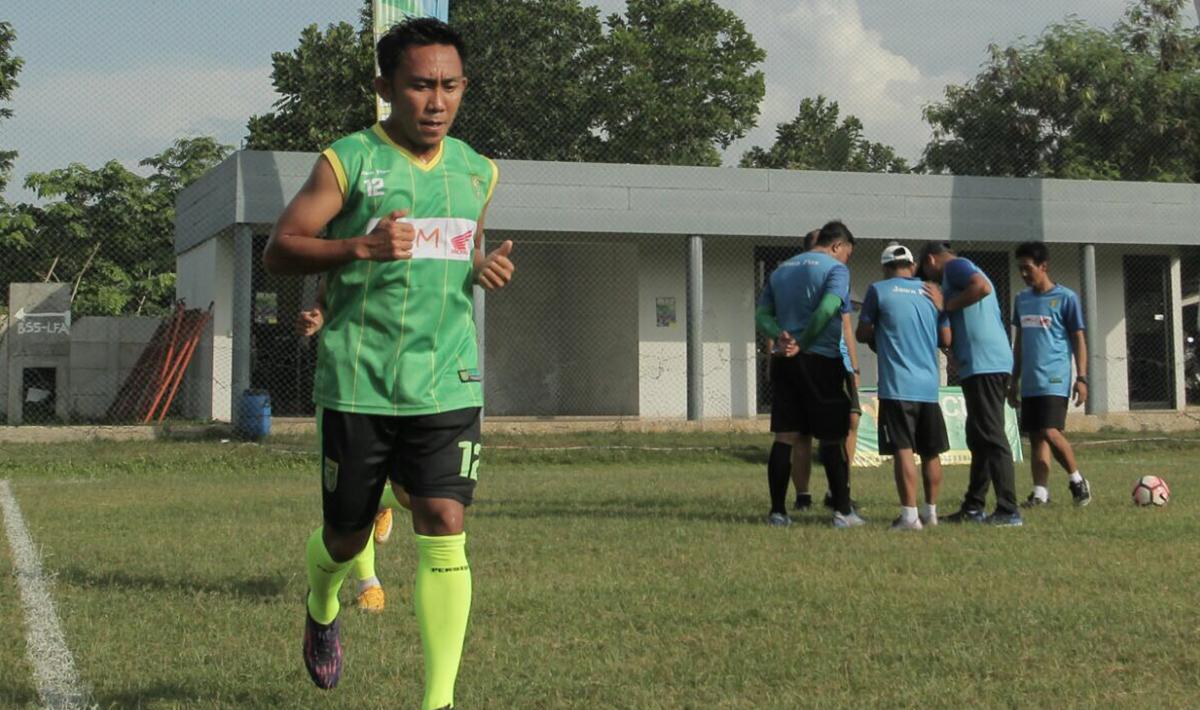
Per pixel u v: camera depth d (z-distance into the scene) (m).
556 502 9.48
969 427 8.05
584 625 4.63
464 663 4.03
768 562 6.14
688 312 18.92
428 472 3.23
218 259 18.80
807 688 3.69
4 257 28.23
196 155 35.00
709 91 31.06
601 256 22.30
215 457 14.05
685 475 13.02
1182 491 10.41
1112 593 5.21
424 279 3.22
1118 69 29.47
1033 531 7.46
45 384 20.19
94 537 7.31
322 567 3.46
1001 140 30.36
